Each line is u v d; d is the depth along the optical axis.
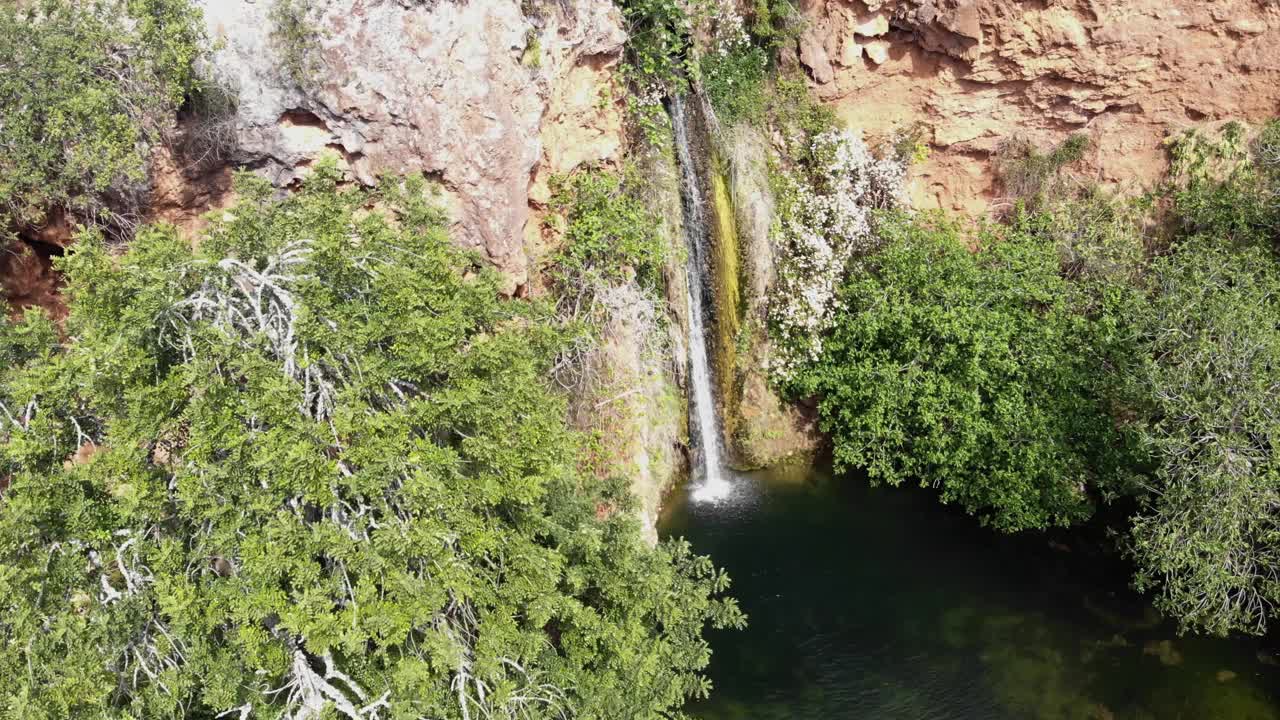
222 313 7.92
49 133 10.39
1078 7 17.41
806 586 15.26
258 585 7.36
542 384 11.79
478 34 12.16
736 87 18.33
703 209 17.73
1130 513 16.58
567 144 14.85
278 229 8.70
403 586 7.50
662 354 17.17
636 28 16.14
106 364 7.38
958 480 16.69
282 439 7.25
